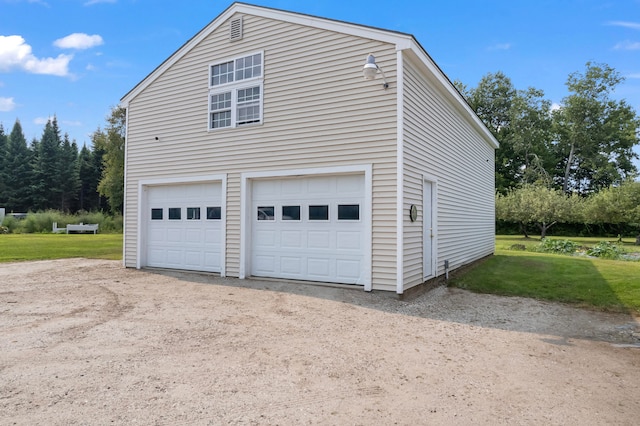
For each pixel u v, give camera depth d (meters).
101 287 8.04
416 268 7.65
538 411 3.04
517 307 6.91
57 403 3.03
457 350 4.53
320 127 7.91
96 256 13.99
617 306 6.90
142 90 10.63
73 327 5.18
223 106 9.35
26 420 2.75
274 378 3.59
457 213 10.73
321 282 7.99
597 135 37.66
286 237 8.47
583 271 10.17
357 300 6.78
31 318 5.63
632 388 3.53
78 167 54.06
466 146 11.77
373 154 7.29
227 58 9.27
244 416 2.86
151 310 6.14
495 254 16.17
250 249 8.90
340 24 7.71
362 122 7.43
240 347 4.45
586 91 38.28
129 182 10.80
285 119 8.36
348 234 7.73
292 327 5.27
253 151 8.77
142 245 10.58
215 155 9.34
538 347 4.73
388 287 7.05
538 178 37.44
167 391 3.28
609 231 32.69
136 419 2.79
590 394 3.38
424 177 8.14
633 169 38.78
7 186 50.50
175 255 10.14
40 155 51.31
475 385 3.53
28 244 18.83
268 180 8.73
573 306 7.04
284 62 8.44
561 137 40.44
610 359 4.34
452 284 8.94
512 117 39.56
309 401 3.13
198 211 9.80
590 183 41.06
